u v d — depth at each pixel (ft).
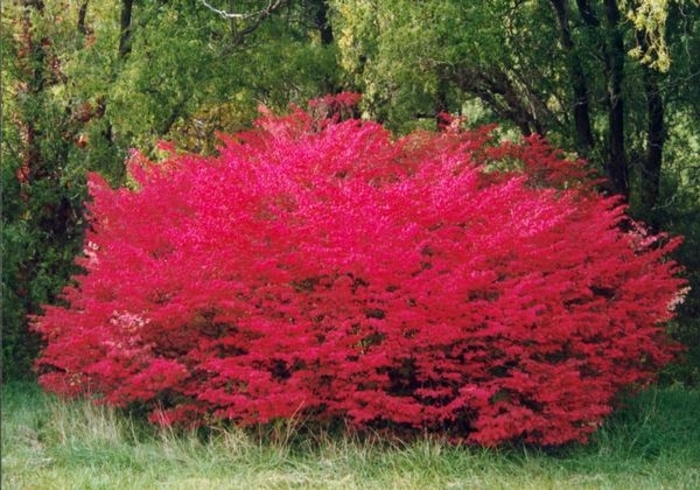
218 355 29.89
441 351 27.37
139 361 29.19
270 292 28.53
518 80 49.11
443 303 27.14
